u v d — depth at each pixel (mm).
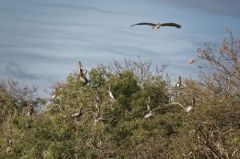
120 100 45719
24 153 41156
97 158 40406
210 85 39406
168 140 38750
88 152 40375
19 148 41375
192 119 35781
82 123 42812
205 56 40031
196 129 35156
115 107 45094
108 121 44000
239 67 39438
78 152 40438
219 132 35094
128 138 41469
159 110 44906
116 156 40312
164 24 23000
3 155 41312
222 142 34875
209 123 35656
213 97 38375
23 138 41500
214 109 35750
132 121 42875
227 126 36000
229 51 39875
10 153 41188
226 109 35750
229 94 37719
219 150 34531
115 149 40281
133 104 45500
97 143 41281
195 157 35438
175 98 43812
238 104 36219
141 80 50062
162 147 37781
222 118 35812
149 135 41250
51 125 42281
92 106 45406
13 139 41781
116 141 41875
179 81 41531
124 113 45000
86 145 40906
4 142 42062
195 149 35344
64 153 40281
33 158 40406
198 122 35406
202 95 39219
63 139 41281
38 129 41438
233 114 35812
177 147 35969
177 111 43688
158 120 42312
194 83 40719
